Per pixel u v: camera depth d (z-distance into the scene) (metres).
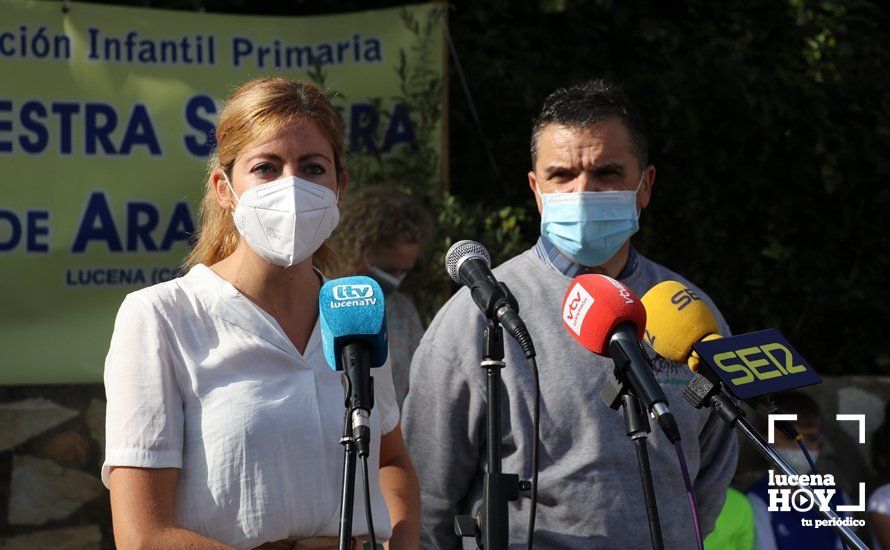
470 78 6.88
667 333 3.15
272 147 3.07
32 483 5.85
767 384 2.91
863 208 7.46
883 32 7.70
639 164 3.83
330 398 3.06
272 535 2.90
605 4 6.94
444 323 3.76
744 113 7.14
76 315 5.91
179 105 6.07
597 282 2.99
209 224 3.31
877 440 6.34
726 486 3.84
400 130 6.27
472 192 6.97
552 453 3.57
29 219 5.88
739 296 7.44
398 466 3.37
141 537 2.79
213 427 2.91
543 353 3.63
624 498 3.53
